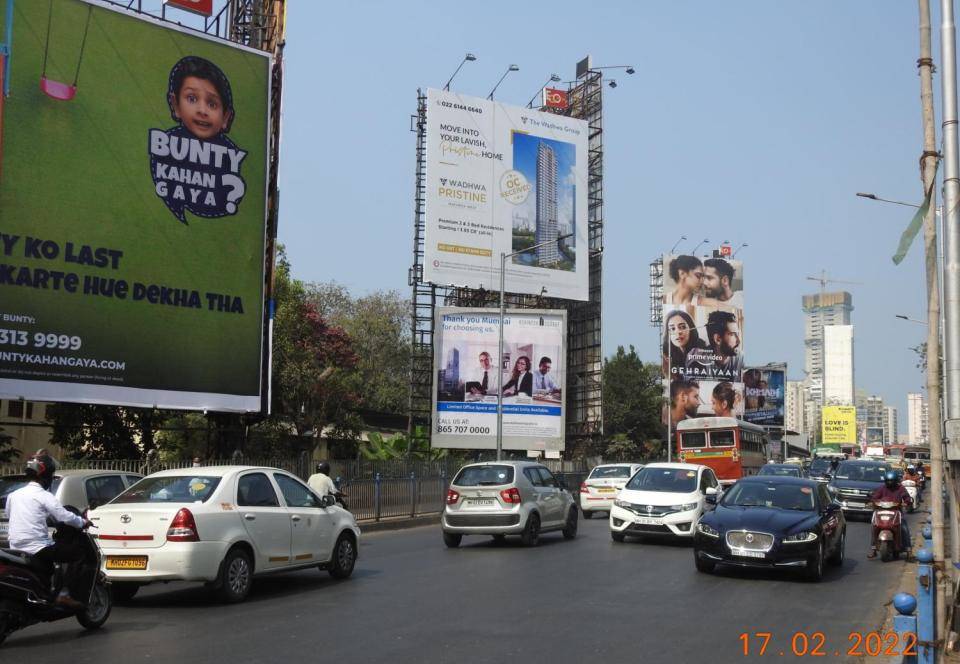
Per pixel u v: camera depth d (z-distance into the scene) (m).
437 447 45.31
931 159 11.87
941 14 11.86
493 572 15.09
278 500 12.99
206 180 24.27
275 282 38.25
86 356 21.59
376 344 63.78
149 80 23.44
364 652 8.78
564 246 51.44
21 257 20.73
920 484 39.12
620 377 81.00
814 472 42.69
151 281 22.91
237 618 10.70
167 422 31.25
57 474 14.02
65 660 8.45
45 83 21.47
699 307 76.94
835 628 10.54
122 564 11.29
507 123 50.47
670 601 12.16
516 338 46.53
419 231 49.09
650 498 19.75
